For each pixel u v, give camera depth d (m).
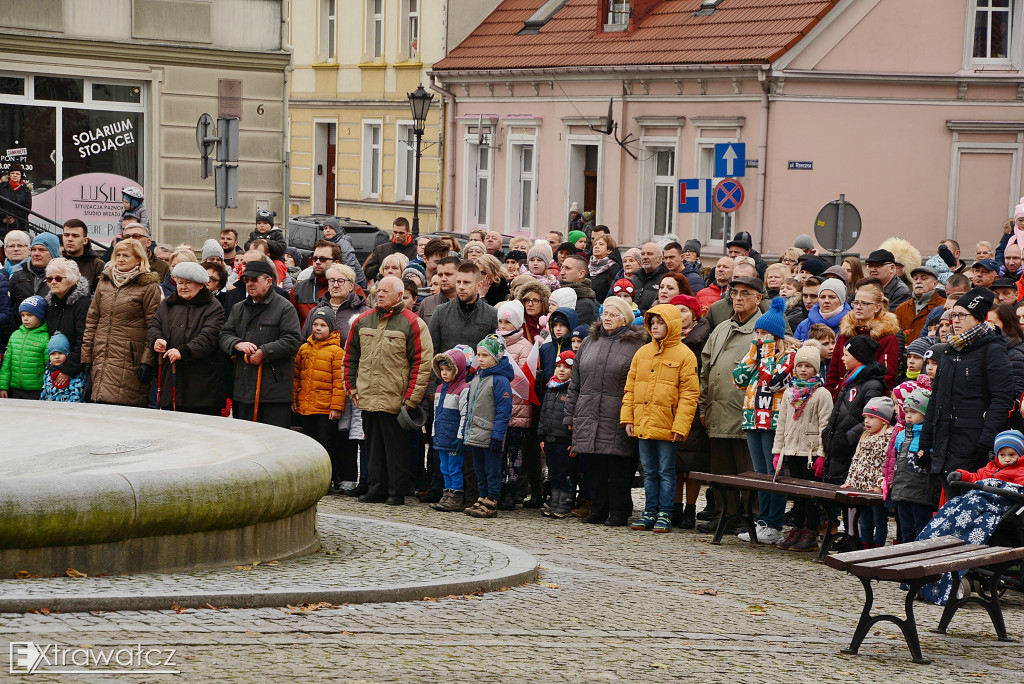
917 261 19.69
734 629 10.02
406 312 15.73
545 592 10.88
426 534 12.92
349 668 7.73
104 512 9.62
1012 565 11.30
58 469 11.92
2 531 9.30
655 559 13.12
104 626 8.27
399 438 15.81
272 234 24.42
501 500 15.95
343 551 11.84
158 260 18.89
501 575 10.93
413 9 49.34
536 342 15.90
